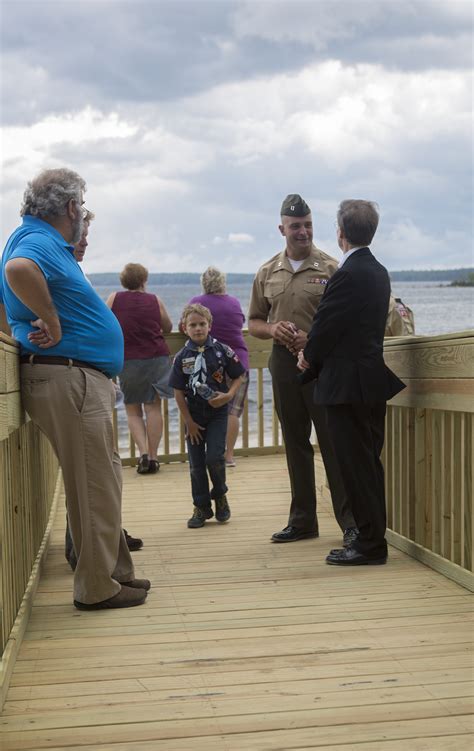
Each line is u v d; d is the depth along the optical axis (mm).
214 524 5629
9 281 3383
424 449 4516
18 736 2502
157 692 2812
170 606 3803
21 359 3562
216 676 2943
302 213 4969
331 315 4285
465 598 3834
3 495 3135
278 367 5004
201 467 5547
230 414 7605
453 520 4156
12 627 3273
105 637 3389
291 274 5020
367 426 4414
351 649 3186
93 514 3686
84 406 3564
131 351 7414
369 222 4359
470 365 3869
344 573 4324
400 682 2857
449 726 2520
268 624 3510
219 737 2473
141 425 7582
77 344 3557
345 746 2402
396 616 3580
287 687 2830
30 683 2914
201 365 5402
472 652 3133
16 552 3523
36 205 3594
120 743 2447
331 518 5723
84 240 3996
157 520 5773
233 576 4312
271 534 5297
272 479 7102
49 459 5848
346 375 4285
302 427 5055
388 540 4992
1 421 2977
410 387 4574
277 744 2420
